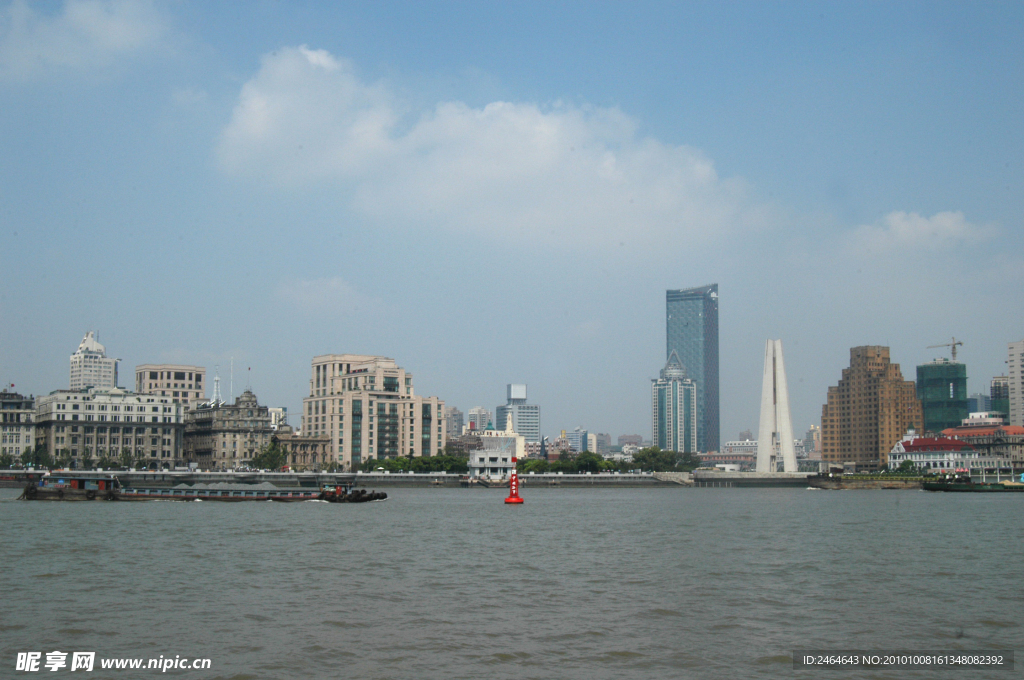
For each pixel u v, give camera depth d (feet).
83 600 248.11
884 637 209.36
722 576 303.27
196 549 372.79
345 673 177.88
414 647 197.57
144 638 204.13
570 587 277.23
